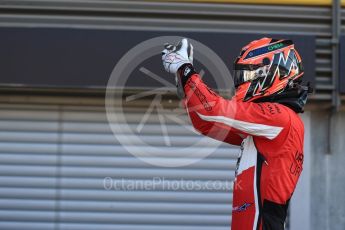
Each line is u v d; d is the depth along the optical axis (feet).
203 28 66.28
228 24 66.39
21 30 64.13
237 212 35.81
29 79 63.93
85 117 68.69
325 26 67.00
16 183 69.21
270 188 34.68
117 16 65.87
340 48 65.77
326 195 69.26
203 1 65.92
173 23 65.98
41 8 65.51
